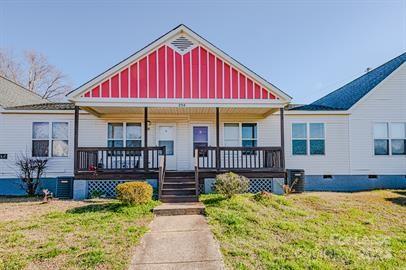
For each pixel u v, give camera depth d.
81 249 5.63
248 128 14.77
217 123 12.41
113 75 11.90
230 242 6.07
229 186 9.47
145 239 6.24
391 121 14.78
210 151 14.07
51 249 5.61
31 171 13.45
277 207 9.06
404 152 14.76
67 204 9.94
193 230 6.85
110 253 5.45
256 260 5.20
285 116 14.75
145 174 11.92
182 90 12.08
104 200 10.66
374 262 5.32
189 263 5.07
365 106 14.80
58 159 13.90
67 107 14.95
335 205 9.81
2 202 10.76
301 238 6.46
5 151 13.71
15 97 16.41
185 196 9.97
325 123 14.77
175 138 14.54
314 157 14.62
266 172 12.23
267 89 12.34
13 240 6.12
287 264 5.01
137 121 14.41
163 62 12.14
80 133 14.09
